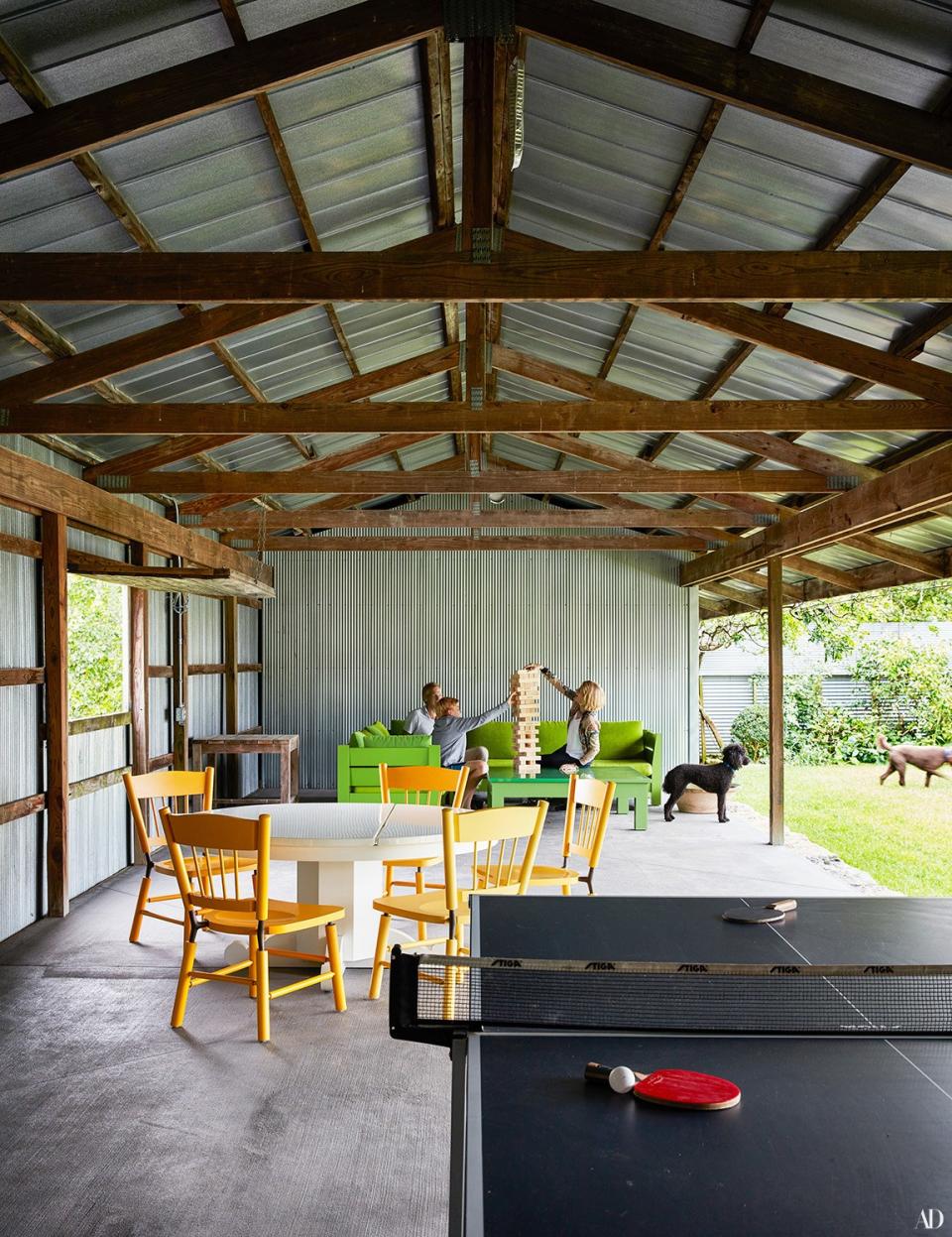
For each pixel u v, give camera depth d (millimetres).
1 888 6027
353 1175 3215
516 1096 1749
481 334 6359
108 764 8055
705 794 11750
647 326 6883
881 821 11750
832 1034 2043
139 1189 3117
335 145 4977
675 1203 1379
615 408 6324
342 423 6258
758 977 2385
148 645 8867
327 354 7840
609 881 7820
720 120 4359
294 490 8609
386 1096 3812
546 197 5770
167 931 6215
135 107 3828
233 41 3951
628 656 13523
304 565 13633
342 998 4777
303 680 13586
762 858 8906
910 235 4660
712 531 11398
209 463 9461
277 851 4875
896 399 6445
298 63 3857
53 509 6496
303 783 13570
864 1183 1439
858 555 11156
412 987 2150
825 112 3805
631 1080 1759
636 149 4887
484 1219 1335
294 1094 3830
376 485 8727
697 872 8234
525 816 4750
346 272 4250
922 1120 1653
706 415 6215
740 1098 1735
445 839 4496
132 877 7906
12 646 6262
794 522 8664
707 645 19297
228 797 12070
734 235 5316
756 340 5535
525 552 13594
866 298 4215
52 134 3820
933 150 3766
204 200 4934
